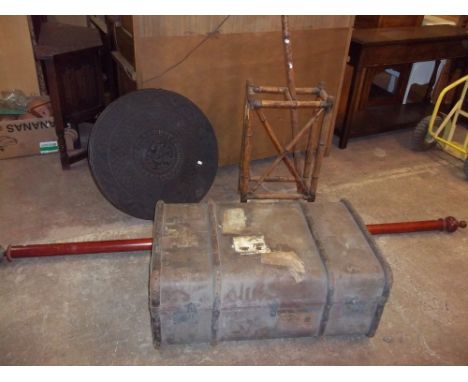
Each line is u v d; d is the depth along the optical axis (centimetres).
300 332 156
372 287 147
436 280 193
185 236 155
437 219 223
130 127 196
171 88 216
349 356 156
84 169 258
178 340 152
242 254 149
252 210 173
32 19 257
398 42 269
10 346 153
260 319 149
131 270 188
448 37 286
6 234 204
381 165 287
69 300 172
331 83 260
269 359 153
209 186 228
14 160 262
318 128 273
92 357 151
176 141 209
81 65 245
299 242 158
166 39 201
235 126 247
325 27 237
